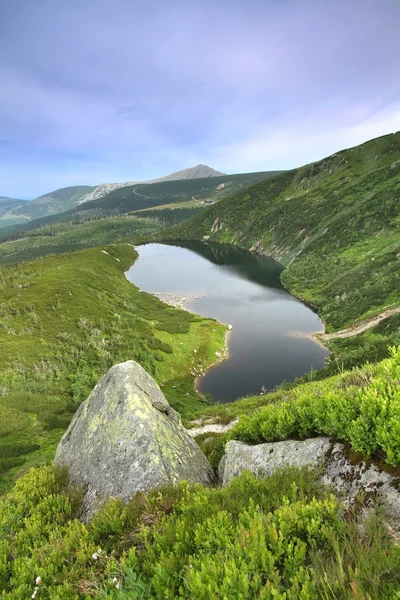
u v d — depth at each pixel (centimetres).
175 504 573
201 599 320
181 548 431
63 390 4400
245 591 306
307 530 398
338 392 731
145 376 1119
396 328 5678
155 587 366
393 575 296
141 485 754
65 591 430
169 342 6831
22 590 459
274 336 7438
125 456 821
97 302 7962
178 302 10244
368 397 591
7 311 6619
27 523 650
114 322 7019
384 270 8950
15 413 3575
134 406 929
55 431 3306
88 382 4759
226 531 422
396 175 14975
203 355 6556
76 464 897
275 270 14212
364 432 554
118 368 1085
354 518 454
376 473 516
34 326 6078
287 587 324
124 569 412
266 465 740
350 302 8269
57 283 8438
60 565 501
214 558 375
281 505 484
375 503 466
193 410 4497
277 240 17275
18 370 4509
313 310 9088
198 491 598
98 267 12144
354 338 6350
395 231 11212
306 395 821
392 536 390
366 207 13288
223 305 9800
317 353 6538
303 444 707
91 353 5572
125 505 643
